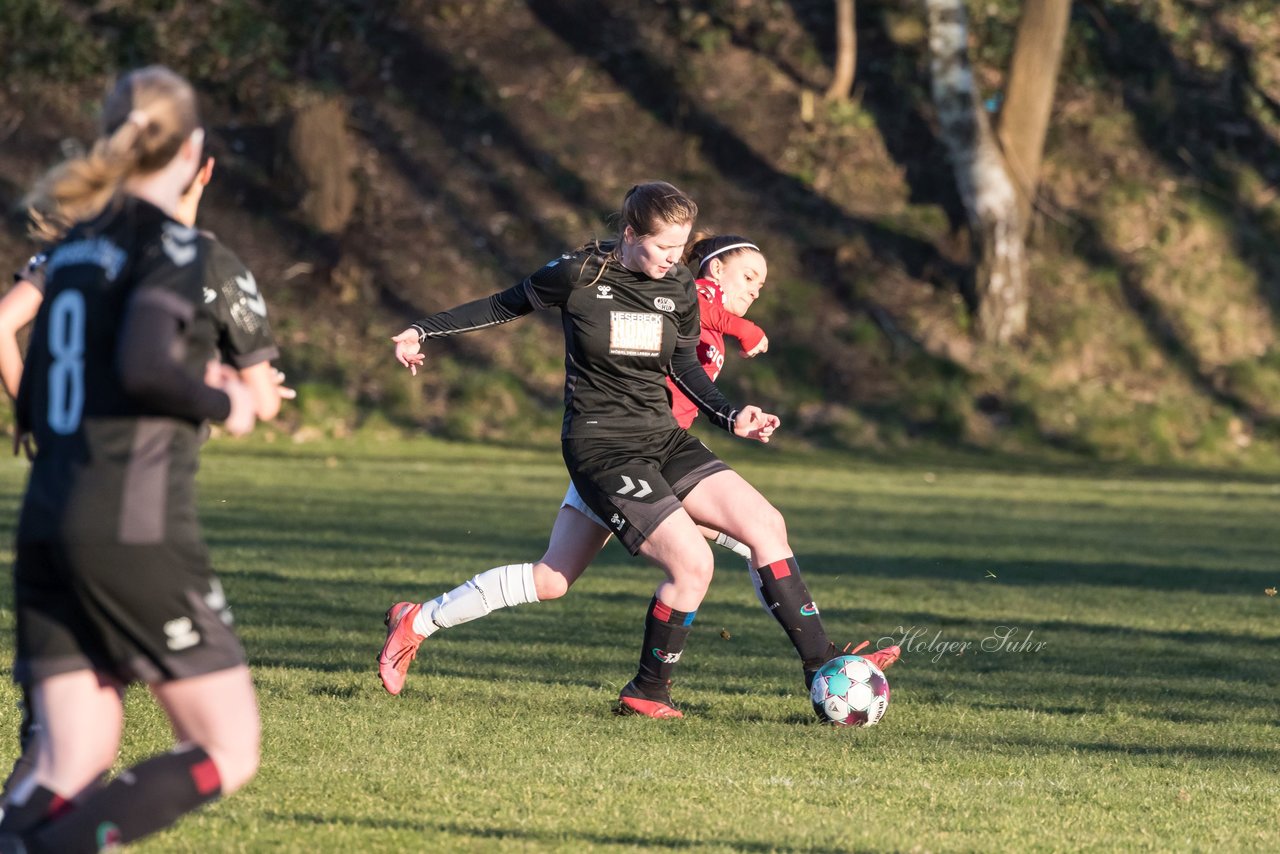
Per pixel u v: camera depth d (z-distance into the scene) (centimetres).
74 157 877
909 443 8031
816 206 9212
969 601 3138
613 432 1762
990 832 1245
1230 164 9650
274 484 5309
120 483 848
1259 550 4341
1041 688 2145
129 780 848
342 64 9575
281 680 1919
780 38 10050
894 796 1381
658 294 1739
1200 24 10300
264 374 921
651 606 1784
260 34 9569
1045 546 4303
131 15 9481
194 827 1129
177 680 872
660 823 1220
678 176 9281
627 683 2002
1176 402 8400
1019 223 8625
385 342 8106
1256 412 8412
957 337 8612
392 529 4075
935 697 2034
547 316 8562
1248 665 2428
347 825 1154
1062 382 8462
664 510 1744
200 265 878
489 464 6744
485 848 1102
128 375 827
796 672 2211
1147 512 5428
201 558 879
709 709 1878
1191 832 1284
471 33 9894
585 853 1106
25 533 861
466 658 2219
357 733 1569
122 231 872
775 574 1809
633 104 9650
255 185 8831
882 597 3164
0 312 1065
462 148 9244
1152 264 9038
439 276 8525
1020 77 8544
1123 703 2036
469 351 8219
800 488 5966
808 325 8575
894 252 9025
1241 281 9069
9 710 1587
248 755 895
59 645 873
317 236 8638
